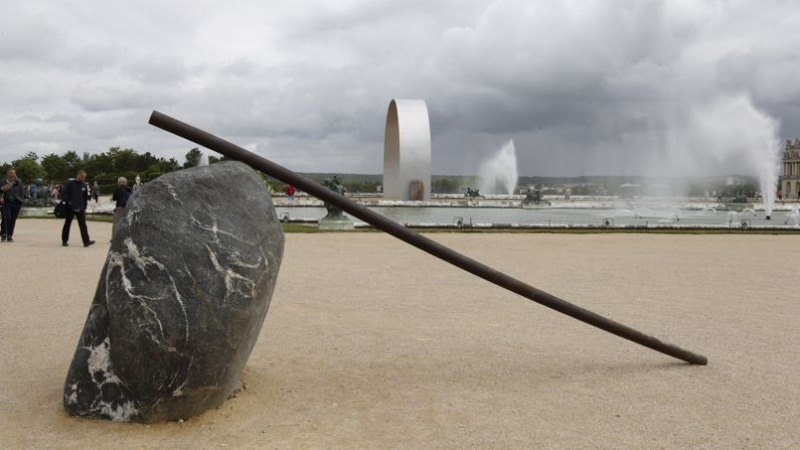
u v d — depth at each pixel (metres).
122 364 4.75
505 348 7.45
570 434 4.93
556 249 18.94
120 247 4.86
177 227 4.83
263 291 5.00
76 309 9.24
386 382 6.14
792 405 5.67
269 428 4.91
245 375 6.10
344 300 10.29
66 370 6.30
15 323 8.34
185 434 4.72
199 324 4.68
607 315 9.38
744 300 10.79
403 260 15.52
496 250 18.48
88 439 4.59
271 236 5.15
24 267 13.55
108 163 89.50
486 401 5.65
